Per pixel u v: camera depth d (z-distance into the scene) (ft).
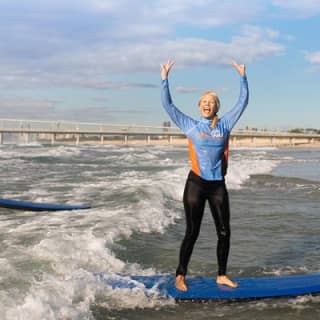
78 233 22.39
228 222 15.57
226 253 15.93
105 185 45.11
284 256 21.47
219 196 15.33
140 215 28.68
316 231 27.17
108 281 15.94
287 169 80.69
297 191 47.93
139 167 75.25
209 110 15.26
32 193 39.55
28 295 13.65
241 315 14.26
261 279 16.74
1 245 19.75
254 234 26.08
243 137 297.94
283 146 286.05
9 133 206.28
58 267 16.94
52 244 19.62
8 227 24.25
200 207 15.37
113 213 28.99
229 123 15.51
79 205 32.55
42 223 25.52
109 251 20.04
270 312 14.55
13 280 14.85
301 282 16.42
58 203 33.96
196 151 15.19
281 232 26.78
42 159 88.89
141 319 13.71
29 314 12.39
